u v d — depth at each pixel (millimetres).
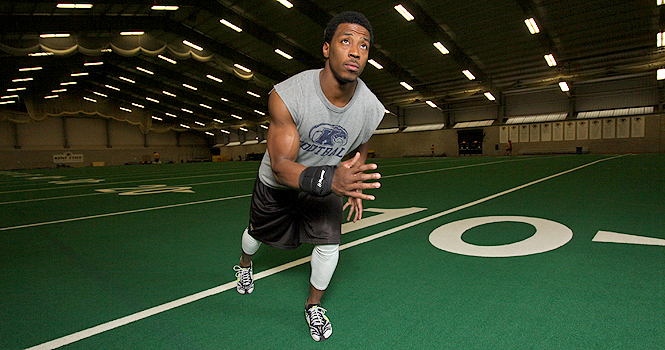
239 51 22078
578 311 1771
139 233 3812
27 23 13820
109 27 15977
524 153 27469
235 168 18375
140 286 2309
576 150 25344
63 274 2568
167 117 43469
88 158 39125
